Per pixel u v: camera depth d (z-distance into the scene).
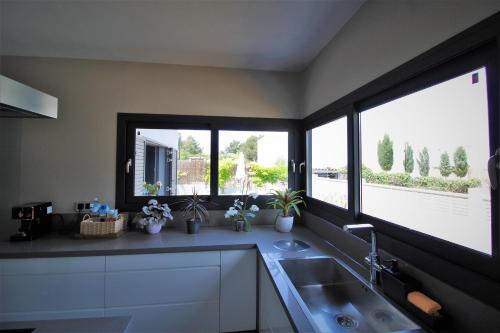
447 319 0.96
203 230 2.35
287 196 2.35
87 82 2.32
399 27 1.26
